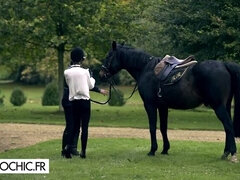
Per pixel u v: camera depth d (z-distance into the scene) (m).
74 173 9.39
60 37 20.44
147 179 8.88
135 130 17.25
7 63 23.62
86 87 10.77
